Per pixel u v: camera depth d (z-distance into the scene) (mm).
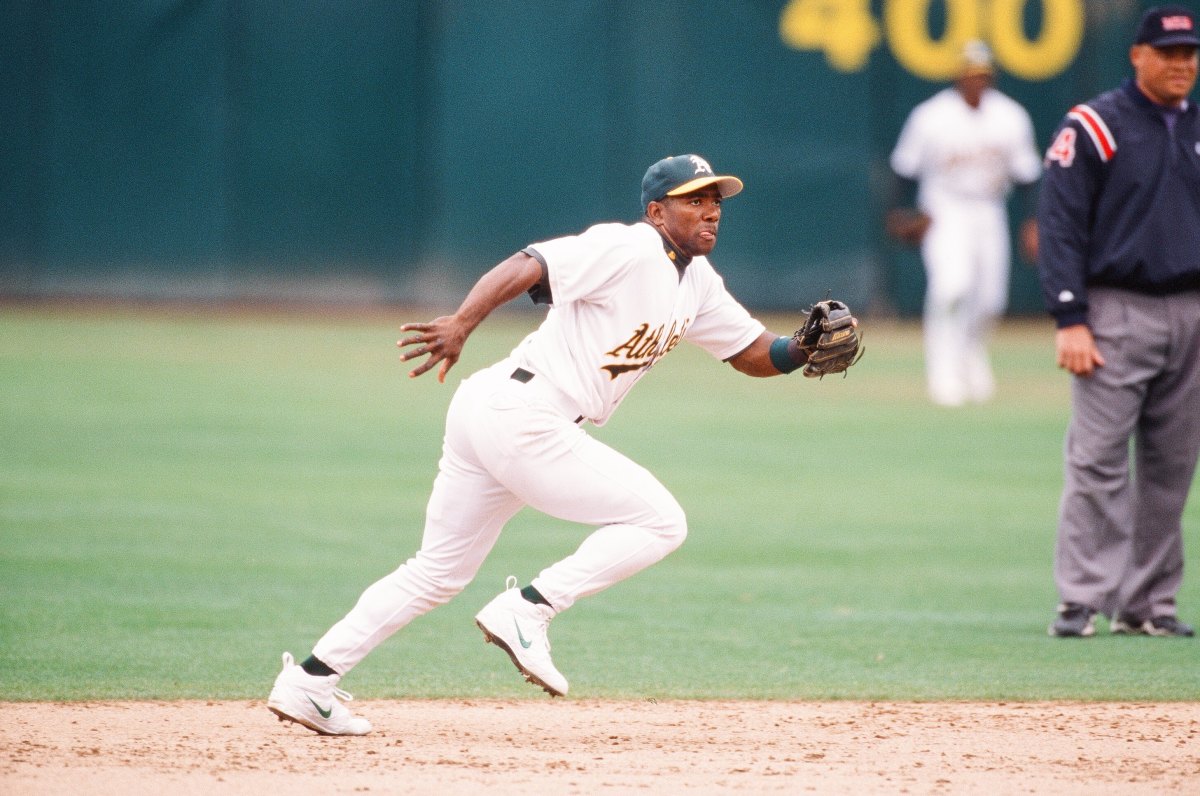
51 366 59906
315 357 64438
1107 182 24672
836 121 74938
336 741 18359
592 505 17922
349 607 26766
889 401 56406
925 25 74312
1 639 24031
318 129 76250
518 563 30953
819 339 18906
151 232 76750
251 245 76750
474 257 76438
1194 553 32531
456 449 18188
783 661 23484
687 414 53250
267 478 39688
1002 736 18938
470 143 75938
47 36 75562
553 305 17719
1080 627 25234
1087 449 25141
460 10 75375
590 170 75438
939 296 54375
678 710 20422
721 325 19375
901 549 32781
